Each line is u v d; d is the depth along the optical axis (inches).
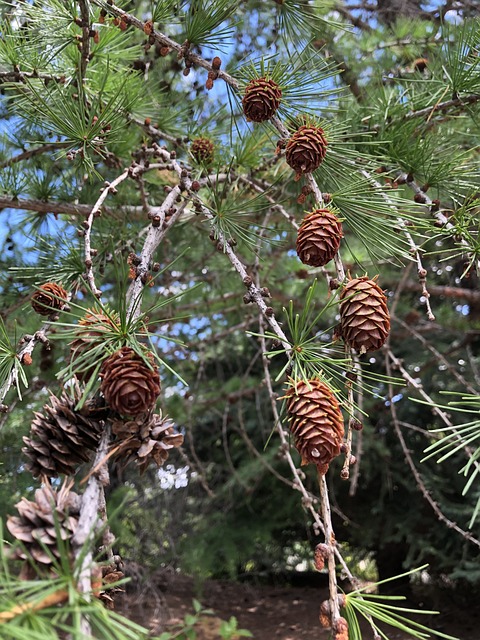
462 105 15.1
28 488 22.8
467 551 32.4
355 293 8.8
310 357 8.5
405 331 32.8
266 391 39.4
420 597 37.6
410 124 15.4
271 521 40.6
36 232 20.1
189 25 12.6
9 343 10.6
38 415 7.9
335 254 9.8
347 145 13.6
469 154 16.7
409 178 14.5
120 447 7.6
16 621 5.2
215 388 39.4
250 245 13.2
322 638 33.2
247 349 41.6
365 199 11.6
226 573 47.1
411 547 34.4
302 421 7.7
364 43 23.8
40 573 5.7
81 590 5.8
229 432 43.6
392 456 37.5
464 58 14.7
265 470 37.0
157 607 34.9
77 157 13.9
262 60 12.1
